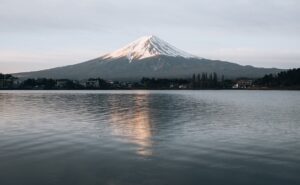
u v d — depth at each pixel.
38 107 100.44
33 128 54.28
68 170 30.03
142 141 43.16
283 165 31.97
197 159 34.00
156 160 33.47
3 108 96.00
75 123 61.00
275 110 92.50
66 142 42.16
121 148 38.78
